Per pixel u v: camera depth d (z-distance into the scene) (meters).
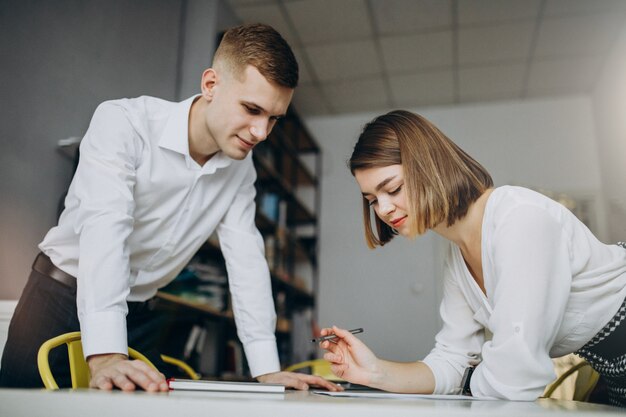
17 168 1.88
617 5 3.50
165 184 1.30
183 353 2.77
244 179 1.52
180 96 3.11
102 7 2.43
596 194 4.45
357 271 4.81
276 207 3.88
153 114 1.32
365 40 3.98
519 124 4.78
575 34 3.86
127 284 1.04
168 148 1.30
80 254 1.03
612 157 4.09
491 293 1.00
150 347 1.51
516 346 0.83
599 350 1.02
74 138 2.14
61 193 2.08
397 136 1.05
